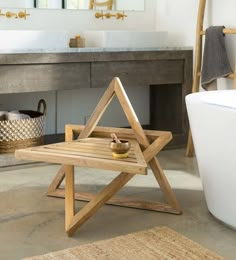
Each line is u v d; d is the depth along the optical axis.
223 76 3.73
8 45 3.54
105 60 3.69
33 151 2.56
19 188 3.13
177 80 4.04
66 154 2.51
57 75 3.52
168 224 2.61
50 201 2.92
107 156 2.48
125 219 2.68
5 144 3.52
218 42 3.73
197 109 2.55
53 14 4.03
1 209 2.79
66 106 4.22
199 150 2.62
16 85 3.39
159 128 4.43
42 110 4.13
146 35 4.07
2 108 3.98
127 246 2.35
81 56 3.59
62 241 2.42
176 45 4.30
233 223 2.51
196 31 3.93
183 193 3.07
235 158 2.37
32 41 3.62
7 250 2.33
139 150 2.62
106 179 3.34
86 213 2.48
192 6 4.09
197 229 2.54
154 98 4.46
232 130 2.34
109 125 4.41
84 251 2.30
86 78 3.63
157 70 3.93
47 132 4.18
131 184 3.23
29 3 3.93
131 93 4.44
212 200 2.62
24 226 2.58
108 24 4.26
